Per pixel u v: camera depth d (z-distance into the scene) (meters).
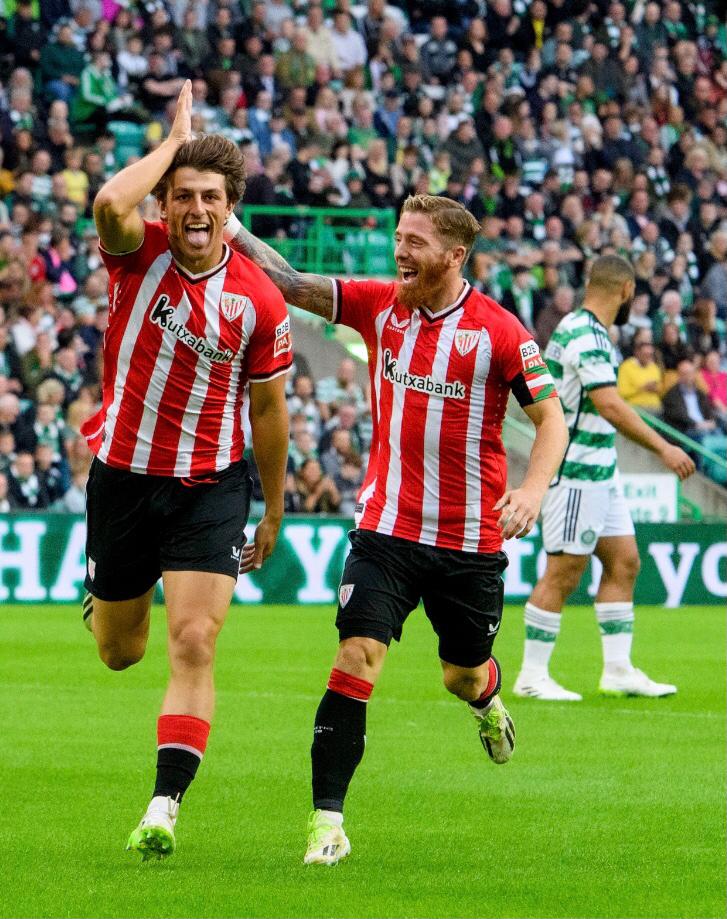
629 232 69.69
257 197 64.19
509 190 68.12
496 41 73.75
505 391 17.39
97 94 64.25
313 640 40.09
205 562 16.33
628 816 18.88
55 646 37.66
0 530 48.56
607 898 14.62
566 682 32.72
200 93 65.06
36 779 20.77
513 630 44.47
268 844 17.11
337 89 69.00
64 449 52.62
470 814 18.94
